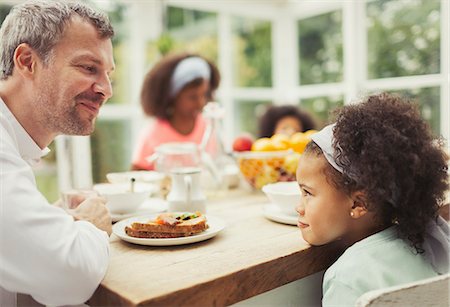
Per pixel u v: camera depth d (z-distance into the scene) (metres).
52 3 0.84
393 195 0.77
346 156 0.79
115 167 2.47
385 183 0.76
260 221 1.07
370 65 2.60
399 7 2.40
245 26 3.00
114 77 2.48
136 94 2.57
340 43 2.76
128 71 2.54
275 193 1.06
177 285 0.67
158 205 1.24
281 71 3.15
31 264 0.67
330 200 0.83
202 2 2.71
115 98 2.49
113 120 2.46
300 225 0.89
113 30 0.90
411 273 0.76
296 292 0.88
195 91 2.13
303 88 3.06
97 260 0.70
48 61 0.82
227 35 2.91
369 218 0.84
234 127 2.97
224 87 2.90
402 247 0.79
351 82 2.64
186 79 2.09
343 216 0.84
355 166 0.78
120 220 1.10
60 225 0.70
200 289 0.68
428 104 2.29
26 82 0.84
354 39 2.60
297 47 3.10
